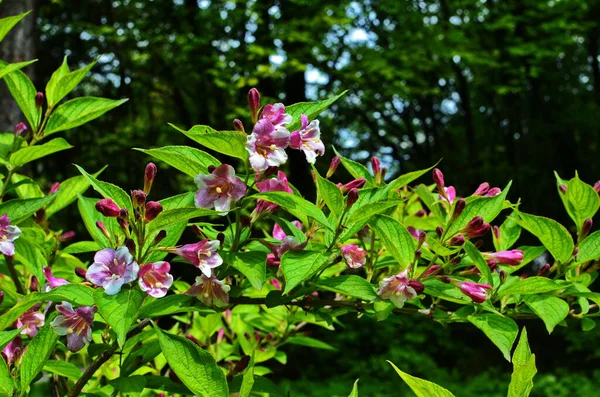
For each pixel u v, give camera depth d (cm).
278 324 341
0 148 281
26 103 275
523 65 1691
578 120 1816
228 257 198
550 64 1867
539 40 1591
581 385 1225
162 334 173
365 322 1416
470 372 1402
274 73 1351
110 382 222
